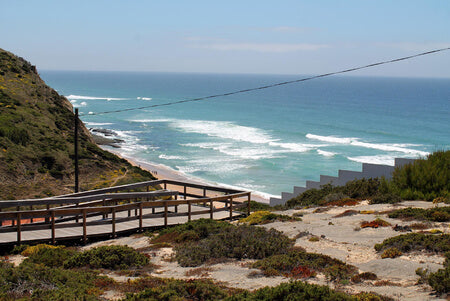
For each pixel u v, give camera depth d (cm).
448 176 1527
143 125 9362
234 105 15200
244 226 1155
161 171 5222
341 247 984
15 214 1085
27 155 3338
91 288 718
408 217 1191
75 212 1152
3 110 3853
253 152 6419
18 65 5159
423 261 809
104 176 3600
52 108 4541
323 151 6481
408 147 6906
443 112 12988
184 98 18100
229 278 812
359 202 1559
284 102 16700
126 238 1238
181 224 1279
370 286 716
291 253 915
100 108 12756
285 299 596
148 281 764
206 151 6494
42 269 784
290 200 1966
